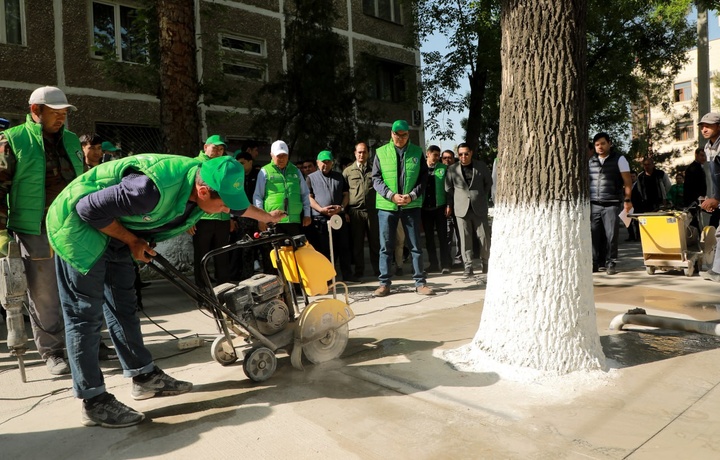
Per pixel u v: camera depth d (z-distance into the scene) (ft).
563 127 10.65
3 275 11.43
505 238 11.23
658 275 22.59
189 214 10.23
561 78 10.60
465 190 23.40
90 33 37.83
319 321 11.94
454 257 31.73
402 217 19.81
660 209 24.41
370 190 24.77
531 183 10.82
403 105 58.80
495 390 10.11
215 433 8.96
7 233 11.93
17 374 12.64
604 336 13.47
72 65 36.99
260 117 37.09
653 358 11.57
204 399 10.48
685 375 10.48
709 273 15.33
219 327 12.09
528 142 10.82
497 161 11.60
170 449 8.51
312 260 12.16
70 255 8.95
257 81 44.80
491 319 11.53
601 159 23.29
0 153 11.54
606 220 23.21
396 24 57.98
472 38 41.57
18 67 34.73
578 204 10.80
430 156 26.37
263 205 21.16
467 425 8.76
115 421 9.36
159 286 24.11
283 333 11.87
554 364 10.66
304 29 37.47
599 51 46.80
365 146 24.94
